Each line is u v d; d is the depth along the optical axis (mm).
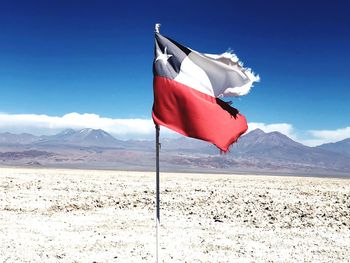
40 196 23359
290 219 17984
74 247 12461
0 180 33188
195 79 8844
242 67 8898
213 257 11742
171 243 13164
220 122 8688
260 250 12648
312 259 11836
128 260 11250
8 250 11914
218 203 22266
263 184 39844
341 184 47875
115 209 19547
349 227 16594
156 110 8789
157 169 8875
